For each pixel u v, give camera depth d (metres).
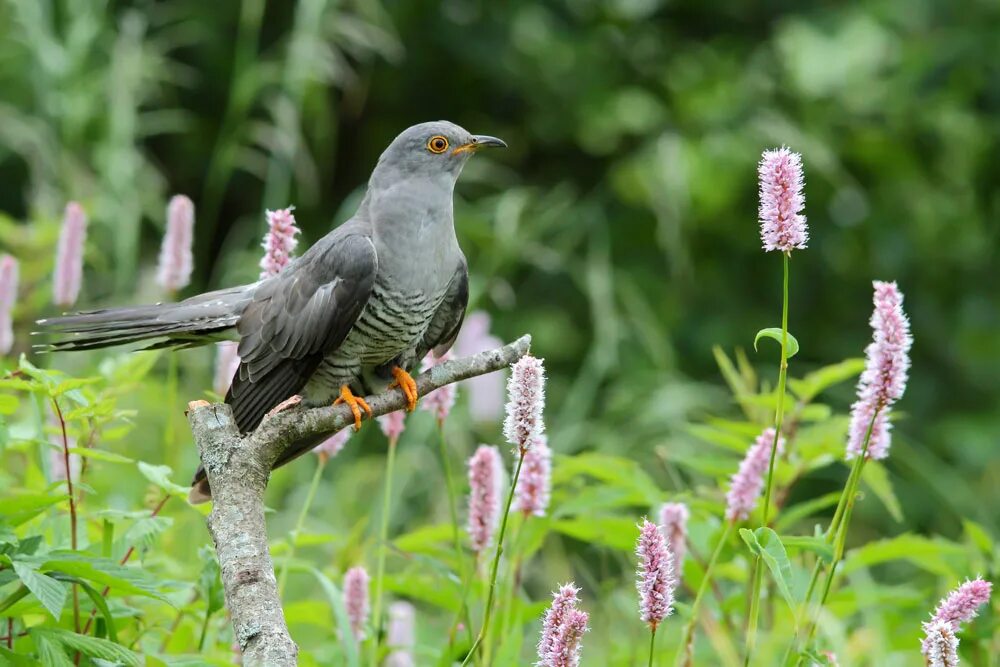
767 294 17.61
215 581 5.59
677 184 15.84
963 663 7.39
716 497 7.31
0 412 5.30
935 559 7.00
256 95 17.33
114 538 6.32
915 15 17.70
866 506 14.56
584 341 16.56
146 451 9.78
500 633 6.38
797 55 17.31
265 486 5.18
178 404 10.29
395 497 10.90
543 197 18.11
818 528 5.17
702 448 12.37
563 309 17.00
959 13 17.59
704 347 16.89
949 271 17.52
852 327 17.55
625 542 7.09
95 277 13.20
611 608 8.13
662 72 18.12
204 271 17.55
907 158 17.64
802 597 6.59
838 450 6.95
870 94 17.41
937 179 17.78
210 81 17.67
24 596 4.96
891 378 5.09
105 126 13.67
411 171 6.89
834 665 5.25
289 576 9.58
